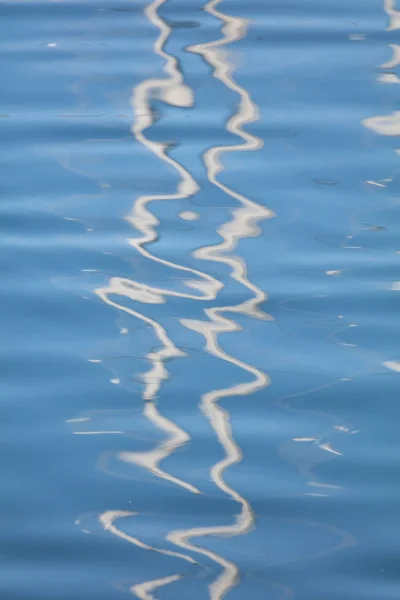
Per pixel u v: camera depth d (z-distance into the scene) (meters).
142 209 24.95
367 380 20.03
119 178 26.09
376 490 17.78
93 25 33.34
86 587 16.30
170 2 34.75
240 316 21.73
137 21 33.50
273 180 25.91
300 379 20.11
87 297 22.28
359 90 29.50
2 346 20.98
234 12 34.09
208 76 30.38
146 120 28.38
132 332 21.34
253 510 17.50
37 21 33.66
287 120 28.28
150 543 16.97
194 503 17.62
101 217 24.75
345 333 21.25
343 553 16.73
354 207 24.91
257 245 23.80
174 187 25.72
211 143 27.38
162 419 19.28
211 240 23.97
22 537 17.12
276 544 16.92
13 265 23.22
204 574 16.45
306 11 34.16
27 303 22.12
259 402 19.59
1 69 30.91
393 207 24.83
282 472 18.14
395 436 18.81
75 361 20.62
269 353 20.77
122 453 18.62
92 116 28.59
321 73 30.36
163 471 18.23
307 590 16.17
